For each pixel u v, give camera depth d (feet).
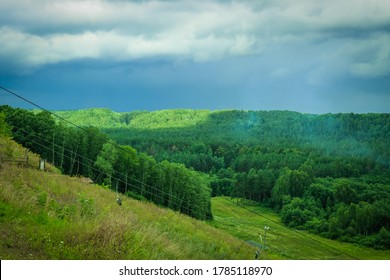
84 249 49.19
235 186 545.03
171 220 111.65
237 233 299.17
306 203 451.12
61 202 77.00
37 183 90.63
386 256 325.21
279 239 303.27
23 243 47.70
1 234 48.47
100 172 296.30
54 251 46.80
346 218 393.50
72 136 301.63
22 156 141.18
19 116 275.39
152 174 335.47
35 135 277.23
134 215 91.61
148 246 57.72
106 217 68.18
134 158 322.96
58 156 290.97
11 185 70.13
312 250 276.82
